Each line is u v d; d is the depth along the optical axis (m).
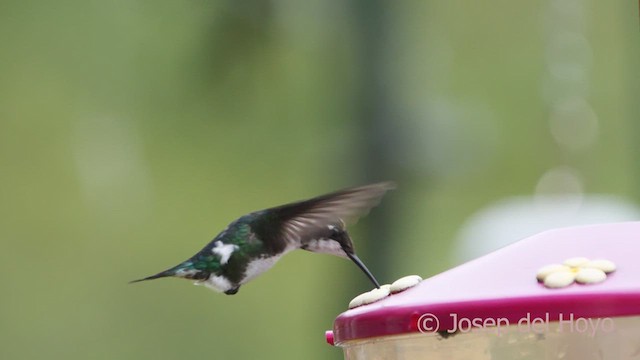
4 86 14.14
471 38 15.13
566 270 3.07
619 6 15.60
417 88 12.66
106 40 13.92
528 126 15.51
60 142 14.58
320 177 12.88
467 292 3.14
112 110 14.32
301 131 13.59
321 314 14.92
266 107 13.22
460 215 14.42
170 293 16.20
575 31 15.61
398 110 12.03
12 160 14.62
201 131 14.20
